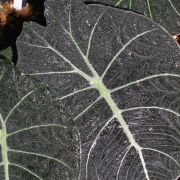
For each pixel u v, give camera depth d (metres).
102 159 0.44
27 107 0.43
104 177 0.44
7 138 0.42
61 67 0.45
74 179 0.42
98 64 0.45
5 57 0.49
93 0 0.50
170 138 0.46
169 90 0.46
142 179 0.45
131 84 0.46
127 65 0.46
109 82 0.45
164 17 0.52
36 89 0.43
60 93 0.44
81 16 0.46
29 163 0.41
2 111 0.42
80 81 0.45
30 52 0.45
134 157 0.45
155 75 0.46
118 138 0.45
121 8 0.49
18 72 0.43
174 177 0.45
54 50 0.45
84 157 0.44
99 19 0.46
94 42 0.46
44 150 0.42
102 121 0.45
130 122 0.45
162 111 0.46
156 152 0.45
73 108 0.44
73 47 0.45
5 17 0.69
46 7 0.46
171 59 0.47
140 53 0.46
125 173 0.44
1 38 0.66
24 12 0.70
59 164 0.42
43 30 0.45
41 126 0.42
